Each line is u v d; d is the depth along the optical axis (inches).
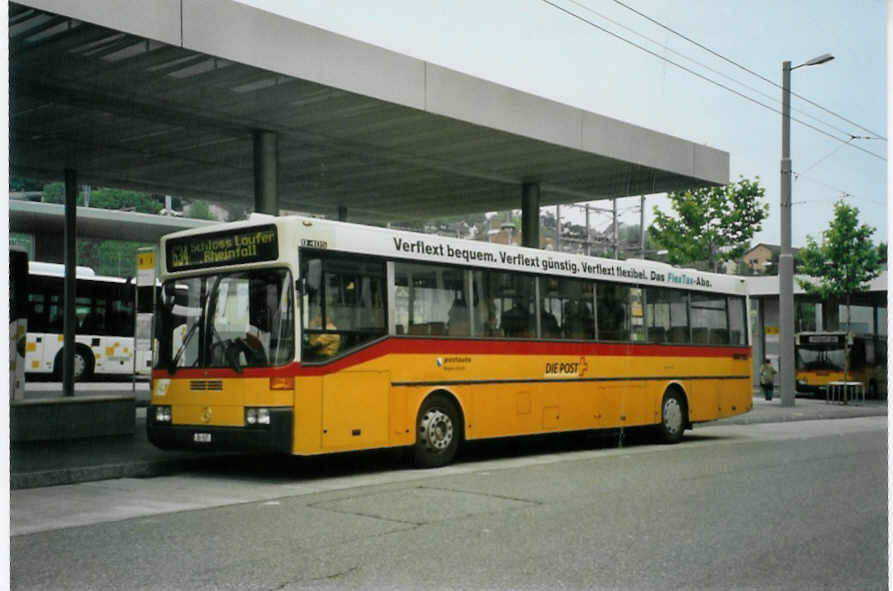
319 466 531.2
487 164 829.8
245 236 470.0
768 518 346.0
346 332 476.4
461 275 547.2
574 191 961.5
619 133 789.9
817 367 1676.9
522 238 916.6
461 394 538.6
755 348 1871.3
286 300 454.3
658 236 1503.4
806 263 1599.4
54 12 467.8
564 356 611.2
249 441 448.1
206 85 594.2
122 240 1263.5
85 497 408.5
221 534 314.5
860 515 353.7
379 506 375.9
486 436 552.4
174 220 1250.0
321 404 459.5
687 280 728.3
